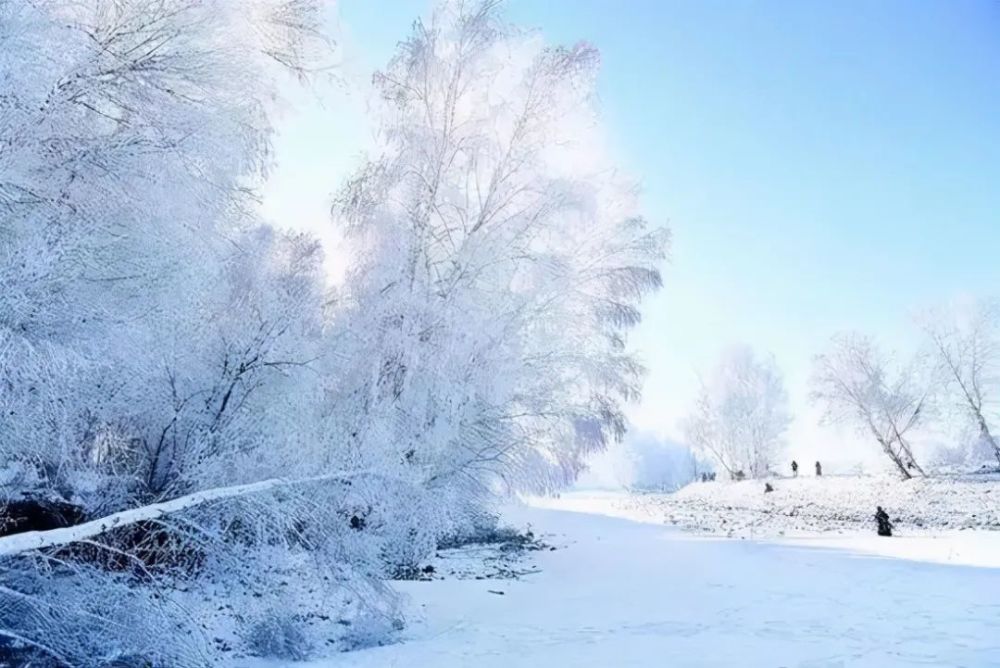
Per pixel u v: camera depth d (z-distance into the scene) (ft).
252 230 25.75
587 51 39.78
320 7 26.81
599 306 43.27
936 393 109.81
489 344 34.06
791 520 77.56
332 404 28.58
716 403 151.02
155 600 16.40
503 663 18.62
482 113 39.42
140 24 19.22
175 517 18.28
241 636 18.95
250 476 21.35
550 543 49.78
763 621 24.09
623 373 45.83
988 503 81.51
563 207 39.19
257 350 22.89
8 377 14.69
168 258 19.17
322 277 30.32
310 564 20.47
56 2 17.43
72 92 17.72
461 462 32.32
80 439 19.74
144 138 18.67
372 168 36.78
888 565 37.32
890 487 98.37
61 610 15.37
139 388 20.25
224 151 20.36
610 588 31.55
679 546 48.52
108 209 18.44
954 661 17.79
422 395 31.48
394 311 32.35
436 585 31.07
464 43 38.91
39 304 15.67
